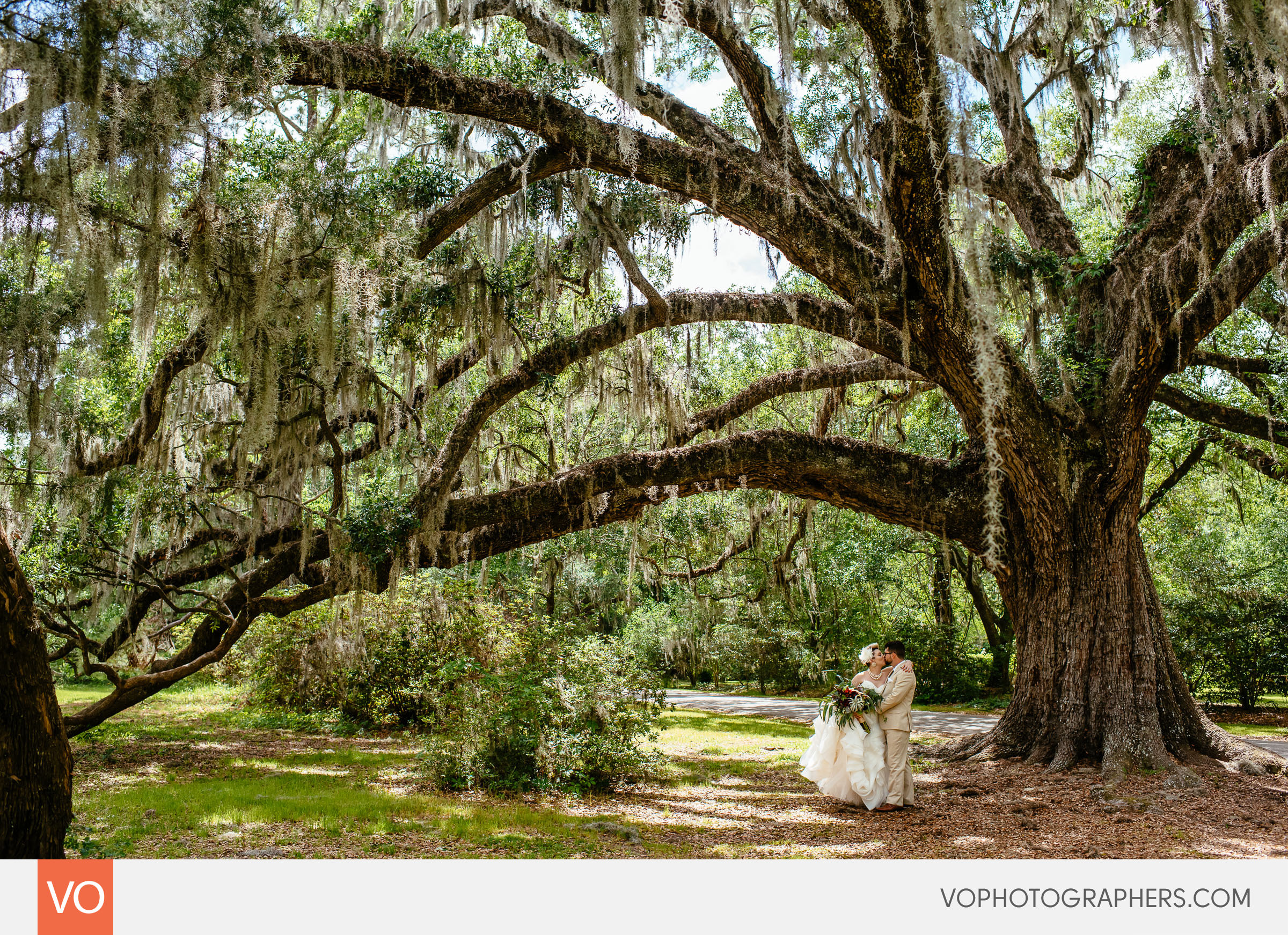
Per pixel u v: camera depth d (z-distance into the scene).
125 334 9.69
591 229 9.85
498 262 9.73
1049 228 10.66
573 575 23.11
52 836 4.00
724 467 9.87
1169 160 9.68
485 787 7.75
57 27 5.81
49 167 5.97
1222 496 21.34
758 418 17.97
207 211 6.97
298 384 8.62
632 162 7.98
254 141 7.87
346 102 9.95
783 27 8.37
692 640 24.89
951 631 22.50
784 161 9.45
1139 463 9.39
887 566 21.33
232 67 6.57
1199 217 8.26
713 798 7.64
